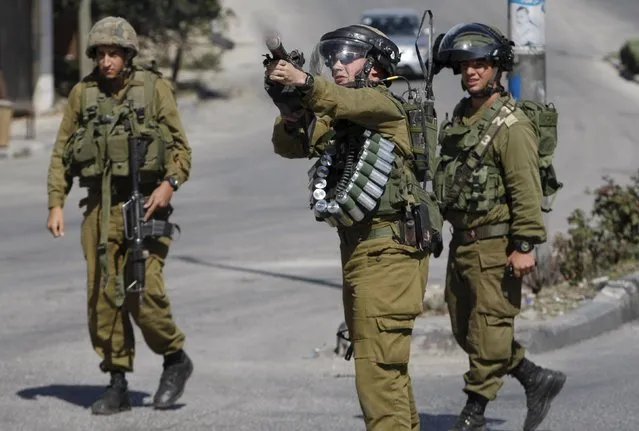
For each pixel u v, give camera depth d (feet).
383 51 37.14
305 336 68.69
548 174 44.04
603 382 55.67
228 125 217.15
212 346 66.49
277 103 33.83
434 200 37.86
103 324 50.75
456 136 43.42
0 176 162.20
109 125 49.47
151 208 49.57
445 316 66.18
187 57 269.03
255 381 58.03
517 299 43.78
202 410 51.85
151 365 62.75
